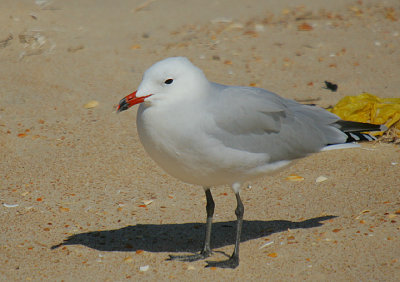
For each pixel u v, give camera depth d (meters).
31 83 15.66
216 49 18.53
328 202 10.41
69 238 9.49
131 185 11.32
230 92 8.63
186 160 8.23
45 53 17.52
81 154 12.40
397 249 8.54
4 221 9.95
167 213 10.36
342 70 16.94
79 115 14.11
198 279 8.20
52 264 8.66
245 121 8.38
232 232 9.68
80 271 8.46
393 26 20.62
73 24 19.92
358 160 12.02
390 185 10.82
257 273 8.27
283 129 8.82
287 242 9.08
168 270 8.49
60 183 11.30
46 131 13.30
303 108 9.38
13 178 11.46
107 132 13.34
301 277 8.06
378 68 17.02
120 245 9.30
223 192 11.10
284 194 10.89
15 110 14.19
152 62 17.34
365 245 8.72
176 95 8.06
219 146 8.18
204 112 8.14
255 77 16.48
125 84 15.84
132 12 21.83
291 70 17.03
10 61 16.91
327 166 11.90
